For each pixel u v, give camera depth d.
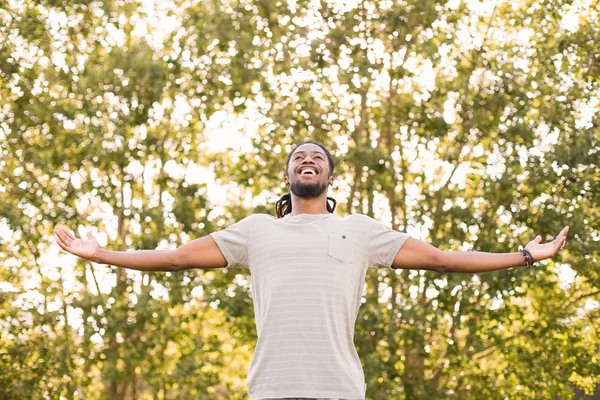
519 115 12.70
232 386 13.56
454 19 12.83
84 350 12.09
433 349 13.17
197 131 13.04
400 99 12.79
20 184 12.62
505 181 12.38
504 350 12.61
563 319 13.18
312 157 3.62
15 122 12.41
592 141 12.48
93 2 12.56
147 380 12.36
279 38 12.66
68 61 12.52
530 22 13.34
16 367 12.17
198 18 12.55
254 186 12.74
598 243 12.25
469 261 3.57
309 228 3.46
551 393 12.83
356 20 12.64
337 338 3.30
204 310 12.95
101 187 12.47
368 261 3.51
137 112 12.41
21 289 12.43
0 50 12.41
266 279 3.38
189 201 12.37
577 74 13.02
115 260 3.51
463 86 12.68
